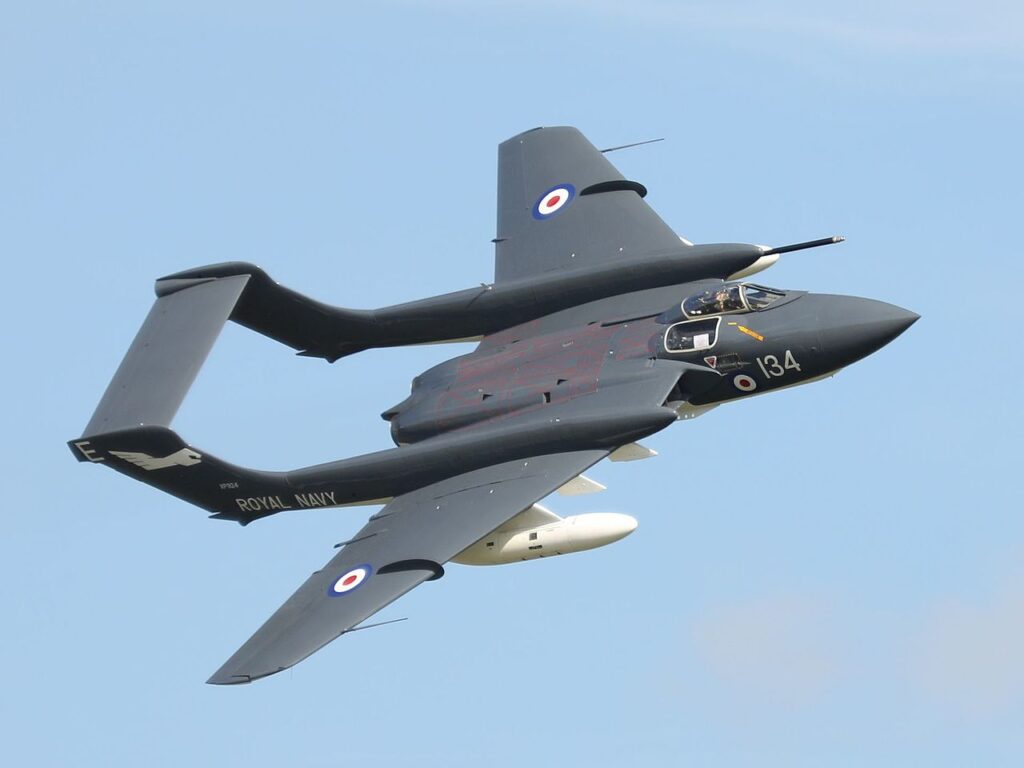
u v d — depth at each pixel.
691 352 116.56
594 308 124.00
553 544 112.62
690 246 124.06
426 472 115.88
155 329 120.88
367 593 108.50
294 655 105.38
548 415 115.25
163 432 113.88
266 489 118.75
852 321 114.75
